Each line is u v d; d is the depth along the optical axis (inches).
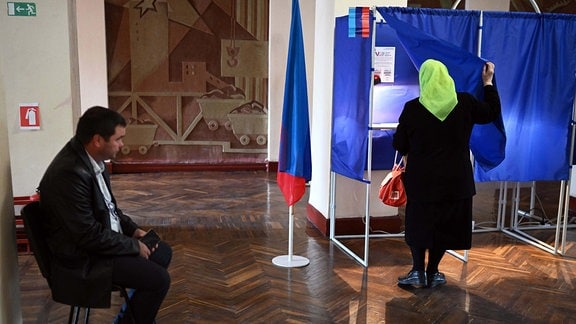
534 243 183.5
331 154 173.8
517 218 204.5
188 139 313.6
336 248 177.2
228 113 314.5
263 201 241.8
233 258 165.6
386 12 149.7
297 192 158.7
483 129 150.7
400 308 131.4
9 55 160.4
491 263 164.7
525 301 136.6
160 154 312.5
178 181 285.4
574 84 163.0
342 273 154.6
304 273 153.9
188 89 309.0
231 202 238.8
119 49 298.5
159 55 303.1
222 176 301.6
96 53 292.2
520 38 158.1
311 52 295.4
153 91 305.7
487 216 221.3
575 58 161.9
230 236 188.2
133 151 309.3
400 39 146.1
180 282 145.5
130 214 215.5
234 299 135.3
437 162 132.3
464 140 134.3
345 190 189.0
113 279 93.6
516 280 150.9
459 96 134.6
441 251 140.8
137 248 96.9
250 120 316.5
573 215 223.9
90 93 294.8
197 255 167.6
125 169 308.2
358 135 155.6
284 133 158.6
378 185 191.5
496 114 138.3
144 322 97.8
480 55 156.4
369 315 127.3
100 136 93.4
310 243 181.9
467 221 136.9
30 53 161.6
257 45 310.3
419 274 141.8
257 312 128.0
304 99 153.9
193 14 302.8
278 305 132.1
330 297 137.6
